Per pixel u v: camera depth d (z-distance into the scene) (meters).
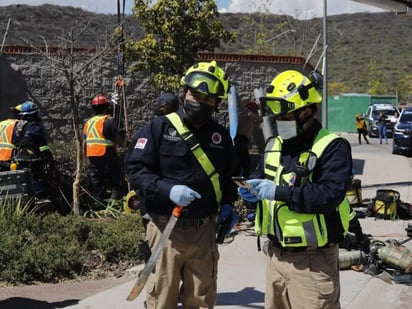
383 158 22.33
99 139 10.03
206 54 15.79
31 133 9.23
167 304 4.14
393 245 7.30
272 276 3.73
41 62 14.77
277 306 3.79
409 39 86.31
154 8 13.09
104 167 10.09
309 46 36.72
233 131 5.63
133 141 4.19
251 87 16.12
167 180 4.04
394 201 10.51
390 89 67.56
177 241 4.05
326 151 3.49
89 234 7.83
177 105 5.93
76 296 6.12
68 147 11.62
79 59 13.75
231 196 4.20
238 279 6.82
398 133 23.98
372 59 74.31
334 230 3.56
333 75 75.12
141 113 15.31
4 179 8.05
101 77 14.89
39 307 5.75
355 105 42.47
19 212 7.86
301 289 3.58
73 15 41.78
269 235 3.70
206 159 4.04
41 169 9.31
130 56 13.47
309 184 3.47
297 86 3.52
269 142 3.74
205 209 4.08
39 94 14.80
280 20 37.16
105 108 10.37
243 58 16.03
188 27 13.30
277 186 3.50
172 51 13.25
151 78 13.74
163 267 4.08
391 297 6.58
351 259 7.23
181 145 4.01
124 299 5.97
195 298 4.17
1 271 6.58
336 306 3.65
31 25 39.06
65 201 9.91
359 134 31.61
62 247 7.10
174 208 3.99
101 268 7.11
